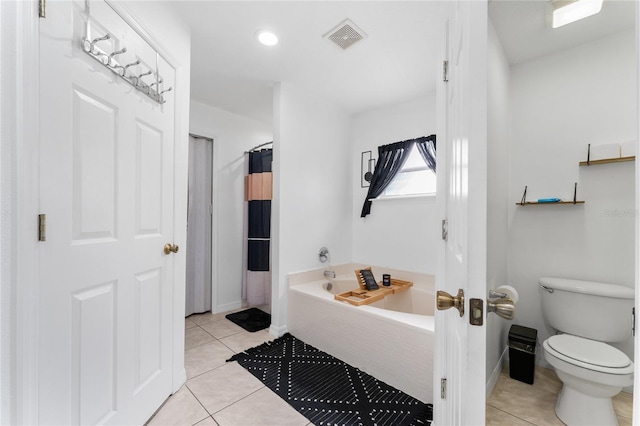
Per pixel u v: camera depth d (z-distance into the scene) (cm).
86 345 100
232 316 292
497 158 176
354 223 319
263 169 296
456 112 89
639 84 36
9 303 74
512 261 205
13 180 74
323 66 219
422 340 158
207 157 306
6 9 74
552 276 190
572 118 185
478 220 58
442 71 122
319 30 176
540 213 195
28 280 78
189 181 292
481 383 57
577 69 184
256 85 250
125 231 119
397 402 156
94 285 103
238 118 321
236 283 320
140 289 129
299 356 208
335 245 298
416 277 262
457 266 83
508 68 204
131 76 118
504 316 59
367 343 186
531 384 170
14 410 75
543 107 196
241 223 325
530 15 158
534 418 142
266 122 344
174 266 157
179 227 161
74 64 93
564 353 142
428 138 256
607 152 171
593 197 178
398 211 281
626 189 169
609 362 131
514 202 205
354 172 320
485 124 57
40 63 81
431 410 149
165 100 148
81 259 97
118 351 115
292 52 200
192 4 154
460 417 70
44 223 83
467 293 59
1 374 73
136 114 125
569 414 137
